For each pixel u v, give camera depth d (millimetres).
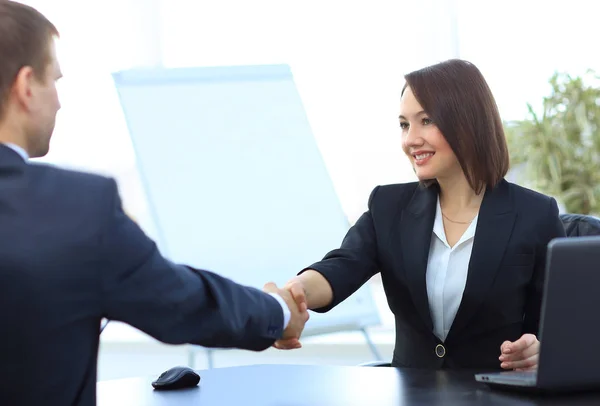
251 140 3701
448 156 2117
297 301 1836
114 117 5172
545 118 4539
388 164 4879
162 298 1269
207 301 1374
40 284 1158
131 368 5168
